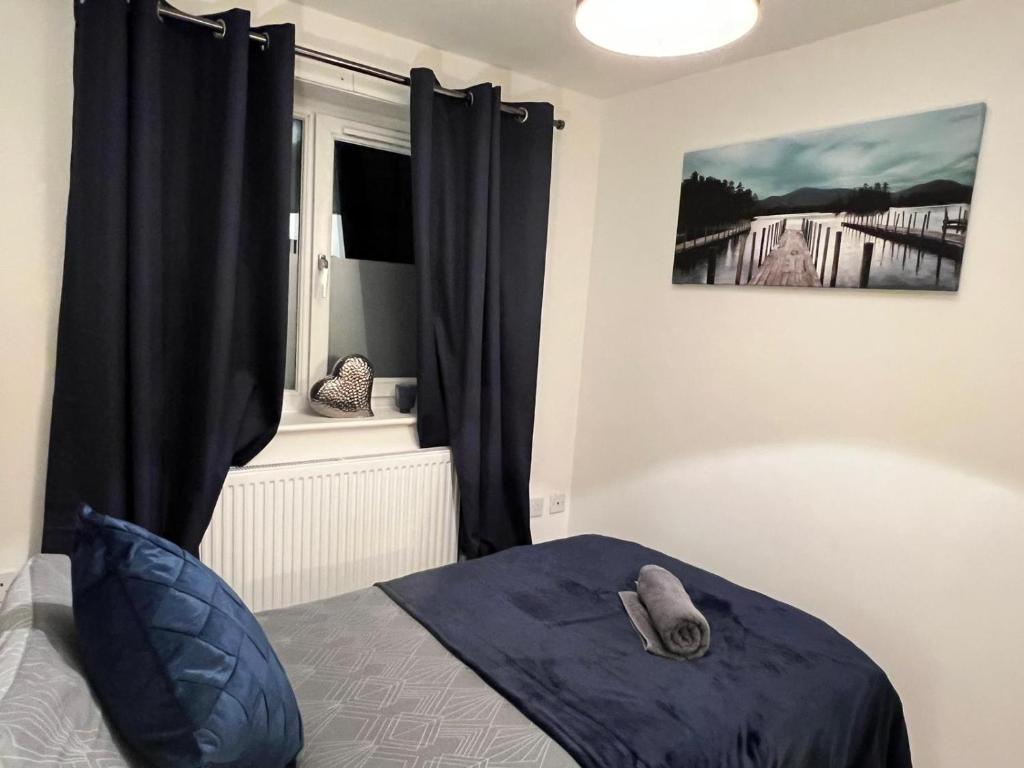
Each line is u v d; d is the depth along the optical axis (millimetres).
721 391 2566
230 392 2094
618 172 2934
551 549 2244
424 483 2531
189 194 1985
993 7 1848
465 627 1662
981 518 1909
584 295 3092
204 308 2008
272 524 2184
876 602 2137
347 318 2588
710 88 2564
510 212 2627
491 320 2559
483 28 2283
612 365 2992
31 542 1918
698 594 1925
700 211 2594
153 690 962
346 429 2402
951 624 1977
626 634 1674
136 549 1006
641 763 1202
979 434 1906
